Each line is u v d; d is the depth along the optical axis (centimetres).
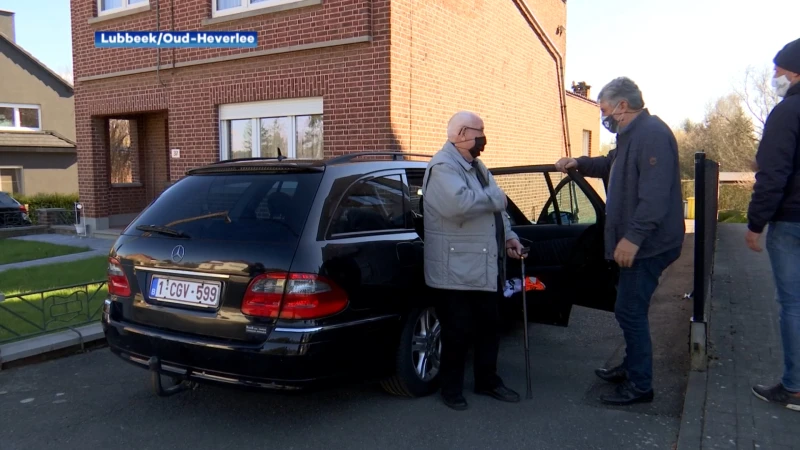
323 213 365
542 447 354
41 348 504
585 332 602
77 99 1187
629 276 396
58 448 354
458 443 359
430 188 383
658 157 370
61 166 2534
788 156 349
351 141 865
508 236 428
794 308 371
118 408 412
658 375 466
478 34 1071
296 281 339
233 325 346
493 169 554
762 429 351
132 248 392
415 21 879
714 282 755
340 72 865
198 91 1007
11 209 1585
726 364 453
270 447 355
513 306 479
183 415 400
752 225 364
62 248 1048
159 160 1288
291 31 901
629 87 381
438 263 386
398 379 403
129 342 383
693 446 338
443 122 966
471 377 470
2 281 753
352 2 842
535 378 469
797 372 374
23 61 2508
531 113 1352
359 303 364
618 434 369
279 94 921
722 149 3262
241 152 995
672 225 383
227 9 973
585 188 476
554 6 1659
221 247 358
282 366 333
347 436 368
